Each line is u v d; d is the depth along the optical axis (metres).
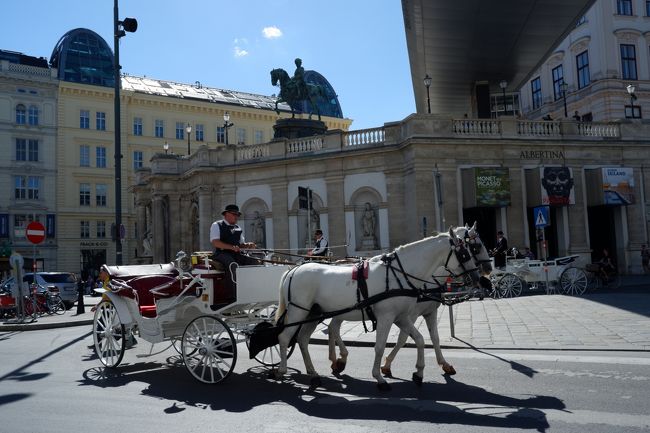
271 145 31.50
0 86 59.09
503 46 35.19
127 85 68.06
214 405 7.65
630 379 8.23
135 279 10.38
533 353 10.68
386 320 8.37
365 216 29.00
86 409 7.57
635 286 23.50
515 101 41.50
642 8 44.59
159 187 36.44
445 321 15.35
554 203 28.06
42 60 63.88
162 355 12.05
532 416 6.62
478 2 29.12
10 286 24.08
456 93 45.53
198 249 35.03
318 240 14.99
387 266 8.60
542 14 30.47
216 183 32.47
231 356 8.78
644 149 30.09
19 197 59.75
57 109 62.12
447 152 27.36
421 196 26.88
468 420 6.57
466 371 9.31
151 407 7.61
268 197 31.34
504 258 22.53
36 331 18.11
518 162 28.09
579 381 8.24
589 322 13.58
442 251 8.63
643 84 43.72
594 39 44.12
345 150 29.45
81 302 24.25
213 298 9.44
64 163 62.00
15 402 8.07
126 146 65.19
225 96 76.38
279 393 8.26
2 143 58.97
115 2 21.88
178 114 68.62
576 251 28.52
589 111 45.03
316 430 6.37
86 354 12.54
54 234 60.88
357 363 10.45
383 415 6.89
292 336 9.07
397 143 28.28
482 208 28.77
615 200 28.94
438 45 34.97
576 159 29.09
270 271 9.68
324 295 8.84
